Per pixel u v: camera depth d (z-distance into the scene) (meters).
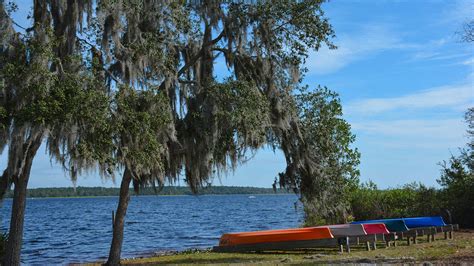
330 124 18.70
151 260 16.83
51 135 12.33
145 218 56.50
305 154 18.00
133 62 14.55
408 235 16.75
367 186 26.89
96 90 13.02
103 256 22.66
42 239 31.89
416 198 25.30
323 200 19.00
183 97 16.02
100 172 13.03
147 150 13.55
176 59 16.50
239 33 16.25
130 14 14.71
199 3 16.44
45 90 11.97
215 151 15.38
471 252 12.26
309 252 16.09
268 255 15.84
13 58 12.60
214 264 13.52
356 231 16.11
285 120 16.81
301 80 17.38
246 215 59.59
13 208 13.98
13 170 12.28
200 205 112.12
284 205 104.75
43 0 13.95
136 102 13.88
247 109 14.70
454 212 23.94
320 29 16.30
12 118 12.22
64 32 13.91
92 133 12.84
